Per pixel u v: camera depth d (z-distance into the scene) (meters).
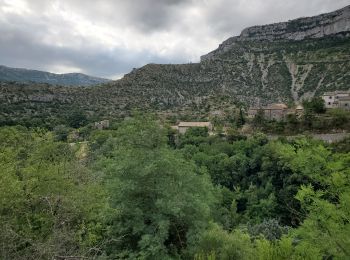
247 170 44.53
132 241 11.40
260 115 67.12
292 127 58.31
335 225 5.62
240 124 68.94
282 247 6.34
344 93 81.25
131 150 12.42
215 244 11.65
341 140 44.66
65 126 69.06
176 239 12.45
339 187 5.93
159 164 12.06
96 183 13.53
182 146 57.22
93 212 11.04
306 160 6.36
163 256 10.52
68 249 7.19
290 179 34.44
